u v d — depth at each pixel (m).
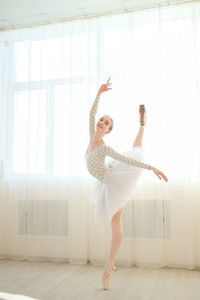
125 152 2.52
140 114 2.71
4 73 3.65
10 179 3.50
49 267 2.99
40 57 3.54
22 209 3.41
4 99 3.63
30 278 2.62
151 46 3.21
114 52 3.31
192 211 2.90
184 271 2.80
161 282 2.48
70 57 3.43
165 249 2.98
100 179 2.42
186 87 3.06
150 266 2.93
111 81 3.27
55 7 3.26
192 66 3.07
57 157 3.36
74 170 3.26
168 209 3.00
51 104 3.46
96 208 2.49
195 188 2.96
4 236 3.47
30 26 3.63
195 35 3.08
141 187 3.03
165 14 3.21
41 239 3.31
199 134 2.99
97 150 2.40
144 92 3.17
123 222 3.04
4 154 3.56
